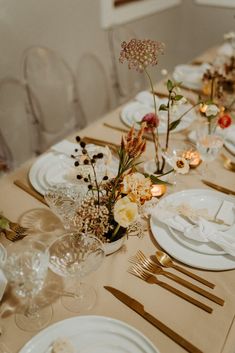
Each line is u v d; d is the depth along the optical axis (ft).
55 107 8.19
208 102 3.87
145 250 3.05
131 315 2.52
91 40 8.73
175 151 4.05
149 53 2.99
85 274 2.52
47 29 7.51
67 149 4.27
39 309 2.56
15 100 7.38
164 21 11.16
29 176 3.84
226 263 2.88
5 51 6.84
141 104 5.51
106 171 3.14
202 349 2.32
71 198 3.31
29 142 8.07
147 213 3.25
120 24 9.32
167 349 2.31
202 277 2.81
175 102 3.44
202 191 3.64
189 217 3.25
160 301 2.62
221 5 11.05
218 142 3.86
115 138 4.67
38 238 3.14
